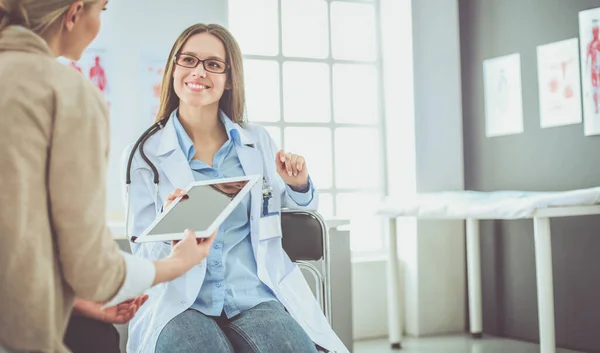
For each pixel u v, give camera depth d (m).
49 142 0.99
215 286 1.69
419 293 4.03
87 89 1.04
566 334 3.56
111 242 1.04
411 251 4.06
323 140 4.11
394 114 4.21
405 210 3.55
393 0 4.18
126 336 2.45
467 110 4.18
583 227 3.48
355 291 3.99
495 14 3.96
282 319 1.62
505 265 3.91
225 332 1.64
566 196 2.84
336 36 4.15
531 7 3.74
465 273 4.17
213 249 1.71
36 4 1.07
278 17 3.95
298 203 1.96
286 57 3.98
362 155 4.23
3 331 0.96
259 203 1.79
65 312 1.04
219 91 1.85
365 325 4.01
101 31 3.35
